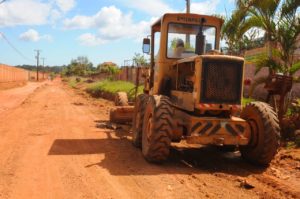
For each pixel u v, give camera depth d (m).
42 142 9.33
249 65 15.82
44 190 5.64
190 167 7.16
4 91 35.00
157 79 8.70
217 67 7.09
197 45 8.19
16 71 63.94
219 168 7.18
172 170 6.86
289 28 9.98
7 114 15.78
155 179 6.23
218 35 8.78
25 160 7.41
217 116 7.35
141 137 8.51
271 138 6.98
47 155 7.88
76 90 44.00
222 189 5.80
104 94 28.61
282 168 7.14
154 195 5.45
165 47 8.52
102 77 60.44
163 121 6.91
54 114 16.06
